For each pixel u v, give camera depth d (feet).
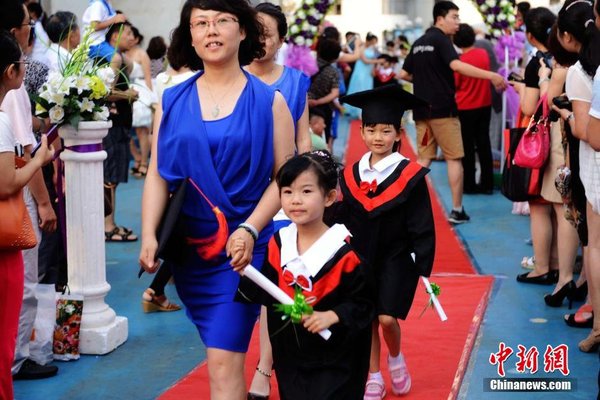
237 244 13.57
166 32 60.44
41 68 21.42
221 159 14.16
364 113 18.02
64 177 21.93
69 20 28.17
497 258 30.96
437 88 35.99
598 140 17.97
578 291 25.54
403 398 18.67
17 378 20.12
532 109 26.71
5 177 14.94
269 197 14.20
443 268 29.68
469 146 42.80
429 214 17.60
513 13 43.06
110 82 21.42
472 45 41.55
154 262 13.97
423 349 21.68
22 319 19.47
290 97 19.22
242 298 13.66
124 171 33.40
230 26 14.26
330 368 13.51
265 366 18.44
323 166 13.48
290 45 41.32
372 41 78.38
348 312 13.07
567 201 21.56
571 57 22.52
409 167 17.76
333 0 41.29
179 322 24.43
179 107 14.39
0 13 17.95
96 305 21.91
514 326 23.63
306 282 13.43
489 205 40.57
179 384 19.57
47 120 21.33
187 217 14.38
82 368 20.84
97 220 21.83
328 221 18.24
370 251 17.83
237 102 14.34
